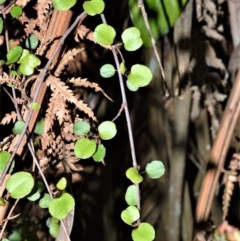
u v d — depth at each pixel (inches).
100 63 36.1
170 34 37.8
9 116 30.2
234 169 36.7
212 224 39.4
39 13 30.8
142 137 48.0
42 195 32.7
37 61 29.2
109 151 46.1
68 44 30.9
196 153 41.3
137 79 29.0
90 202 45.8
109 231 47.7
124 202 47.7
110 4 37.3
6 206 30.1
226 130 35.1
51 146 31.0
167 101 40.1
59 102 29.6
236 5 37.5
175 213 40.0
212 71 38.9
